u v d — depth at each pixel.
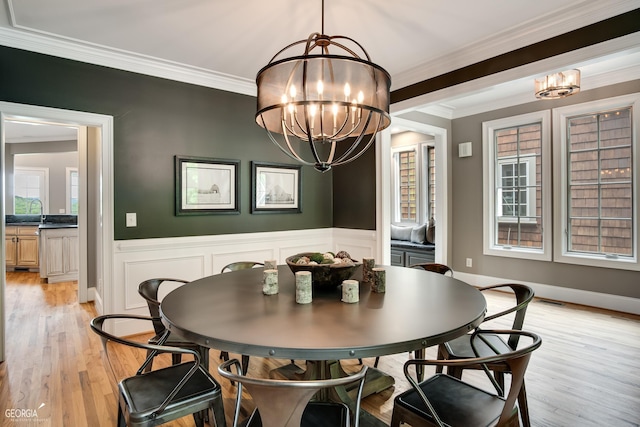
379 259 4.06
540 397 2.22
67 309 4.11
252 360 2.77
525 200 4.70
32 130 6.63
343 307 1.64
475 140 5.09
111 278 3.15
